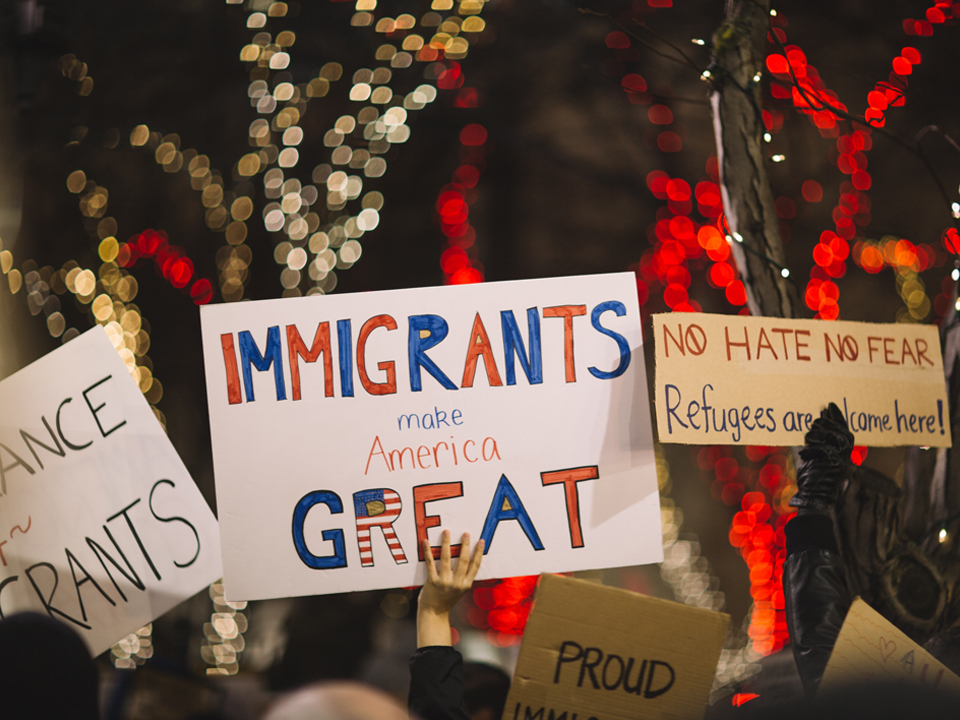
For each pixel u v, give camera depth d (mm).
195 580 2020
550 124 8344
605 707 1747
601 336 2084
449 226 8562
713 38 2340
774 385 2066
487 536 2008
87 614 2016
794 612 1669
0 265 2463
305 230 6734
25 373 2062
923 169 6281
